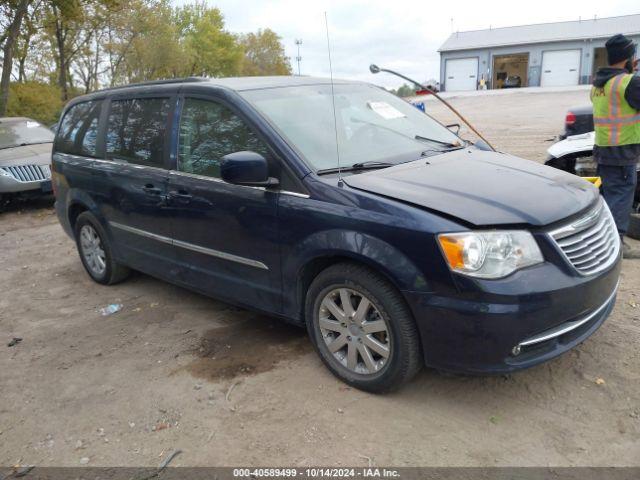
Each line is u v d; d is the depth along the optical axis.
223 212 3.80
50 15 22.84
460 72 46.91
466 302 2.79
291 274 3.50
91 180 5.09
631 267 4.98
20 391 3.70
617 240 3.42
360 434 2.98
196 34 48.84
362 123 4.05
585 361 3.48
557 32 44.69
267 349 3.96
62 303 5.21
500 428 2.96
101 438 3.14
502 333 2.77
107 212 5.02
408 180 3.27
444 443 2.88
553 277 2.81
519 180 3.32
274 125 3.62
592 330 3.11
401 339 3.04
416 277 2.89
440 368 2.99
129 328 4.52
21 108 20.28
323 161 3.51
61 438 3.17
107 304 5.09
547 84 44.38
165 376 3.72
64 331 4.58
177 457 2.93
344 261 3.28
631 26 41.94
